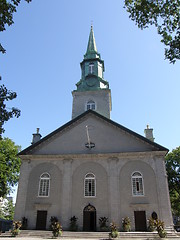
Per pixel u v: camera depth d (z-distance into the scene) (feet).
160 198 72.02
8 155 109.81
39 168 81.00
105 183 76.59
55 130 85.56
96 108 101.91
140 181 75.77
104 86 109.91
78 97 105.50
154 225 63.82
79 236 63.52
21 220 73.31
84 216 73.36
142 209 71.51
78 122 87.30
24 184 78.74
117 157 79.20
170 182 122.11
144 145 80.48
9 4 27.68
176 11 30.81
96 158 80.23
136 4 31.91
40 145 84.74
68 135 85.51
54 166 80.74
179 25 31.35
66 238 61.93
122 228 69.46
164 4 30.71
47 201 75.77
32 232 66.74
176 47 31.09
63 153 82.33
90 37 124.36
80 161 80.48
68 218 72.43
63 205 74.18
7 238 60.39
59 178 78.84
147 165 77.30
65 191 76.13
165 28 32.04
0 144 107.45
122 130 83.30
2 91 28.07
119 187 75.25
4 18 27.63
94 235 63.98
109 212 72.18
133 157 78.74
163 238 60.54
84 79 109.91
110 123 84.94
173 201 131.13
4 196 111.96
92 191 76.33
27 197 76.95
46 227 72.28
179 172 120.78
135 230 69.26
